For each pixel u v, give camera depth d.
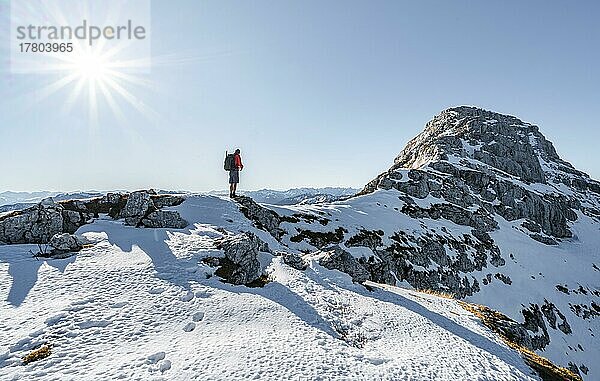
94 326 12.82
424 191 87.94
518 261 75.25
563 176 148.12
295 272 20.98
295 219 51.19
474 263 66.94
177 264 18.95
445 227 74.75
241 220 33.69
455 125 154.88
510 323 20.66
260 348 11.88
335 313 16.47
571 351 56.41
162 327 13.16
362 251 50.81
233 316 14.48
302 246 44.53
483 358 14.08
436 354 13.70
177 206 33.31
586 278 76.94
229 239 22.20
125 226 26.52
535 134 170.25
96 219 28.66
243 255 20.17
